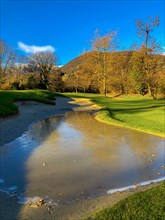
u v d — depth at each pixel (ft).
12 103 93.86
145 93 213.46
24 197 23.65
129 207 19.60
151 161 35.35
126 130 59.31
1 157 36.19
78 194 24.36
